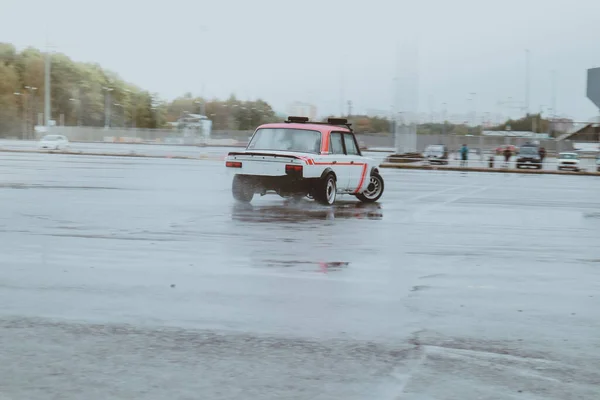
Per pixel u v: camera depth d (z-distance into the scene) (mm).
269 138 23469
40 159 58156
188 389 5750
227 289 9531
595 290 9992
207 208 20625
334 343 7098
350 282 10164
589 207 25250
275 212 20094
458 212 21828
